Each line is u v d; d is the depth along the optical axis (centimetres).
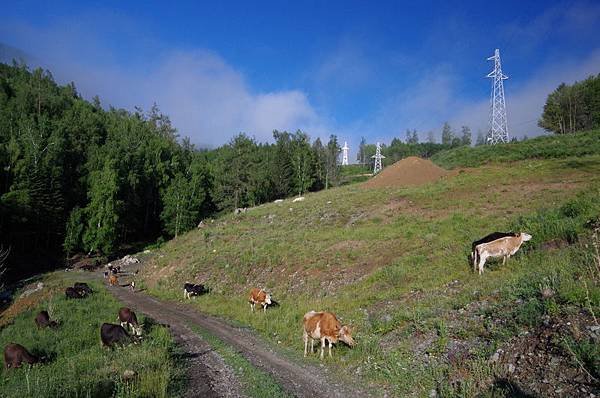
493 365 820
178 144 10512
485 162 5481
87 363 1187
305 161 8444
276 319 1805
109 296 2833
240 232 4025
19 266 5216
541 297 975
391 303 1494
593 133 5719
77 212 5894
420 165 5150
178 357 1285
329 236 2888
